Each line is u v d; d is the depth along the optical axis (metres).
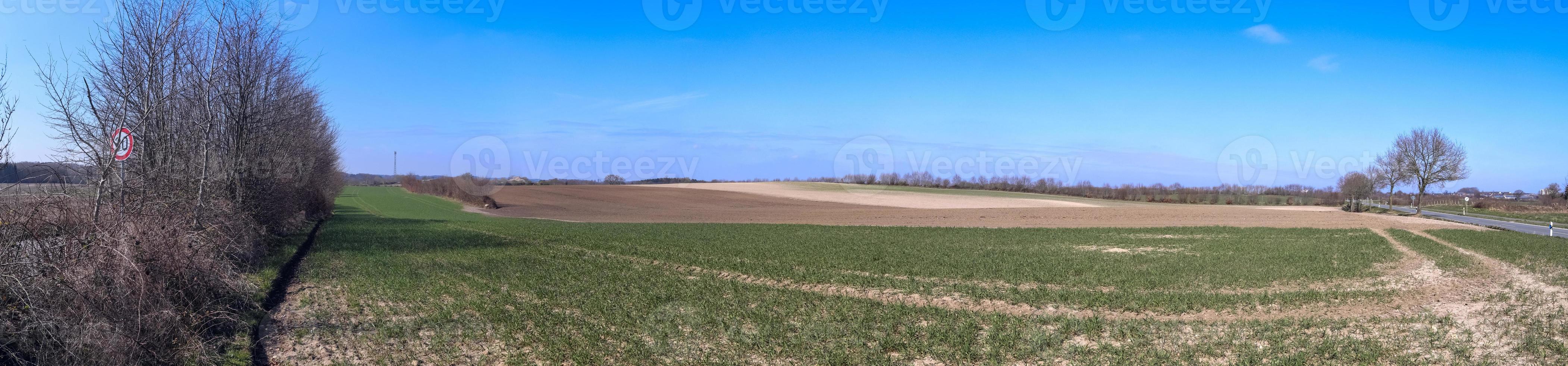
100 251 6.80
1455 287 12.92
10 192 7.30
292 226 23.47
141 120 10.81
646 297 11.88
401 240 22.22
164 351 6.87
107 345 5.98
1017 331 9.21
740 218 40.56
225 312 8.54
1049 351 8.23
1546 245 20.69
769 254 18.59
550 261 16.84
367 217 37.75
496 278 13.89
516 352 8.28
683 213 48.16
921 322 9.89
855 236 25.09
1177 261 17.03
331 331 9.24
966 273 15.01
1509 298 11.68
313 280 13.45
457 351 8.29
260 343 8.57
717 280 13.95
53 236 7.01
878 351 8.28
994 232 27.33
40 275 6.38
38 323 5.96
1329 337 8.80
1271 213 41.09
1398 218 36.06
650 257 17.80
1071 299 11.67
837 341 8.79
